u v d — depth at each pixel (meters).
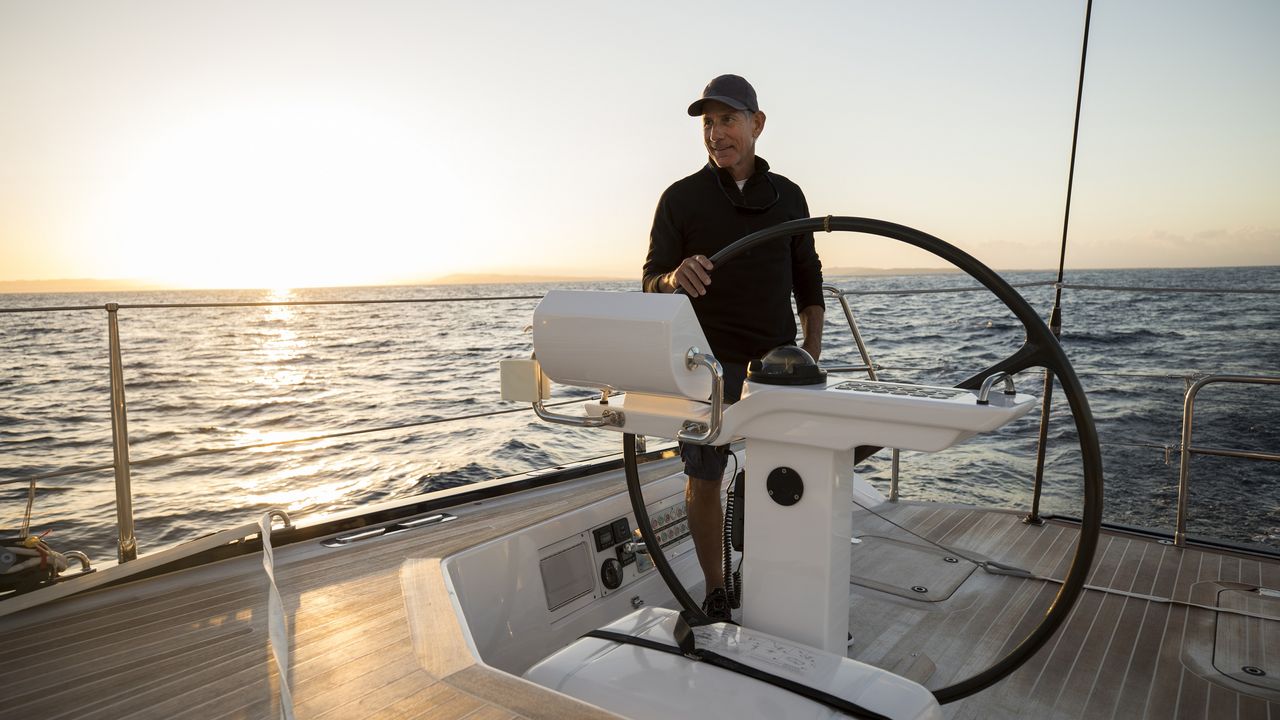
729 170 1.58
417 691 0.84
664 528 1.83
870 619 1.65
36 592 1.17
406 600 1.15
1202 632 1.57
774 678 0.79
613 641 0.92
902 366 14.48
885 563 1.97
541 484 1.88
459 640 0.98
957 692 1.00
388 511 1.60
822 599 0.93
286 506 8.28
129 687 0.92
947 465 8.51
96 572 1.25
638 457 2.10
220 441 11.78
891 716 0.72
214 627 1.10
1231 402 12.18
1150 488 7.82
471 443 10.40
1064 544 2.13
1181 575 1.90
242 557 1.41
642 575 1.71
